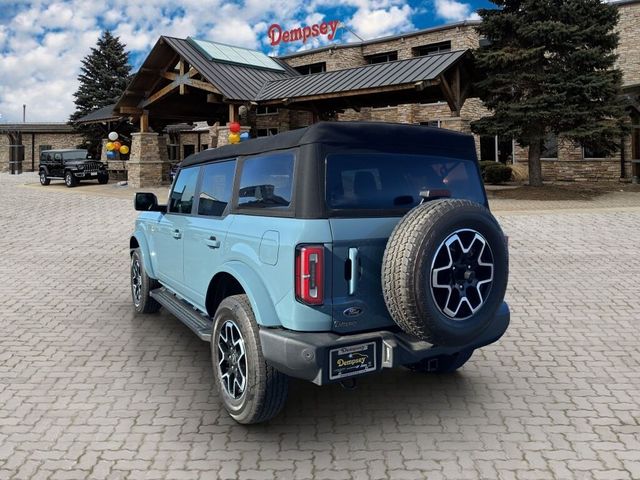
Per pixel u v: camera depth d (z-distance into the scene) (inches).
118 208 713.0
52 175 1136.2
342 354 129.7
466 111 1127.6
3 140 1945.1
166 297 228.4
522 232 474.0
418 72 715.4
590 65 689.6
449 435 146.8
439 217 127.6
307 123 1286.9
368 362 133.6
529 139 729.6
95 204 763.4
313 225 131.0
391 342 135.0
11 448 139.4
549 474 127.6
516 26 708.7
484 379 186.1
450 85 738.2
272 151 151.7
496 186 903.7
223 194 175.9
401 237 128.3
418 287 124.6
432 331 128.1
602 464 131.9
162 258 228.4
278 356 133.0
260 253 143.6
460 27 1155.3
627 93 856.3
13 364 199.0
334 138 139.3
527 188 786.2
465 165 164.4
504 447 140.1
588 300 280.5
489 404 166.2
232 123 861.8
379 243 137.9
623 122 714.8
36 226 571.8
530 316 255.9
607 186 848.3
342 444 142.2
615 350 211.3
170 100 1079.0
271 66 1016.2
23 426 151.4
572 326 240.8
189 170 209.8
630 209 577.0
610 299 281.7
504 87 716.0
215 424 153.6
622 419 155.5
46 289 317.4
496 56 700.0
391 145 149.5
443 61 721.6
